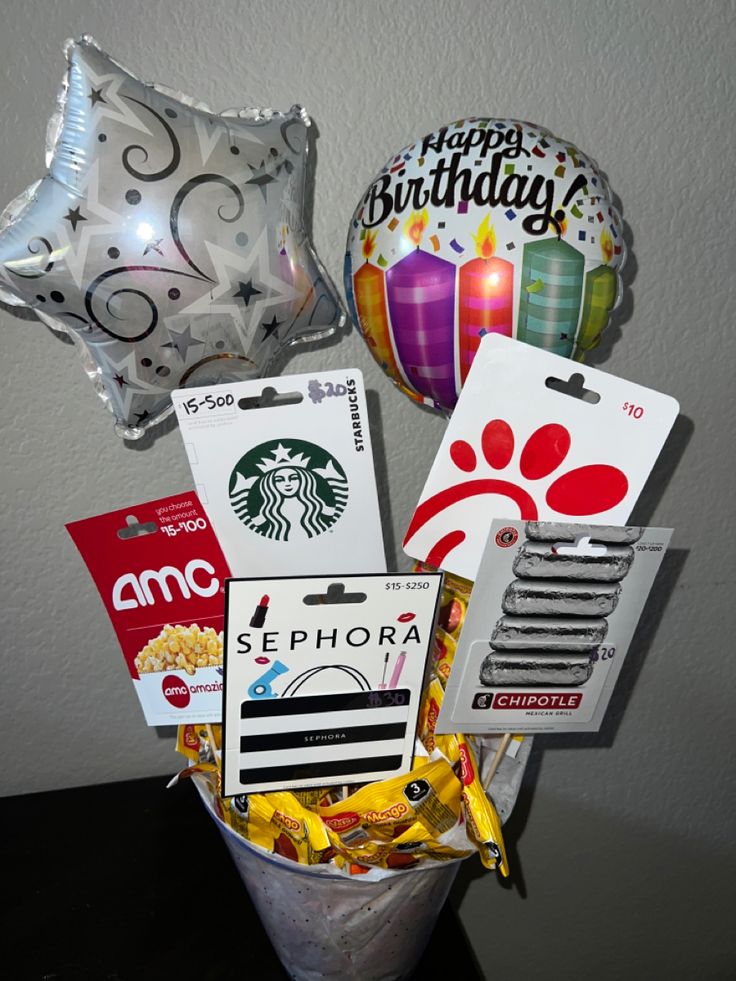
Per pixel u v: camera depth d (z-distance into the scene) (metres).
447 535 0.72
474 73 0.81
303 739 0.69
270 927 0.75
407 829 0.67
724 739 1.19
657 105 0.86
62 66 0.74
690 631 1.11
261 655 0.65
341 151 0.81
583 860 1.22
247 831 0.70
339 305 0.80
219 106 0.78
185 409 0.69
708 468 1.03
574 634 0.69
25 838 0.90
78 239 0.67
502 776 0.79
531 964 1.27
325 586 0.65
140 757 1.01
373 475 0.73
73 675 0.96
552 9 0.81
